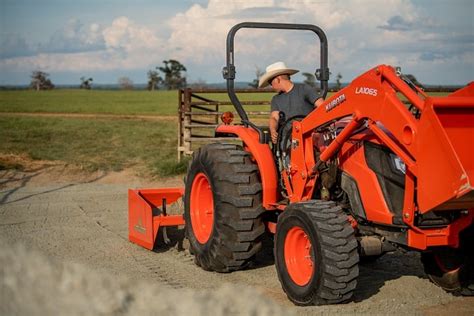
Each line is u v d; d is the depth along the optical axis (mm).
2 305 4930
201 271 6766
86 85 122938
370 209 5551
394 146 5223
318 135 6148
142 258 7281
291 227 5672
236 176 6395
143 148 17875
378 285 6262
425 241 5258
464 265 5918
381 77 5340
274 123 6613
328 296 5285
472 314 5426
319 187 6180
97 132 22438
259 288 6145
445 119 4805
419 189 4910
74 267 6348
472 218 5355
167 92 83562
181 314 4895
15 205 10531
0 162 14742
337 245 5238
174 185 13133
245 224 6352
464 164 4742
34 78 113062
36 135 21078
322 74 6875
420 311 5461
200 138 14938
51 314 4770
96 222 9227
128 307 5000
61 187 12609
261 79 6719
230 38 6684
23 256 6680
